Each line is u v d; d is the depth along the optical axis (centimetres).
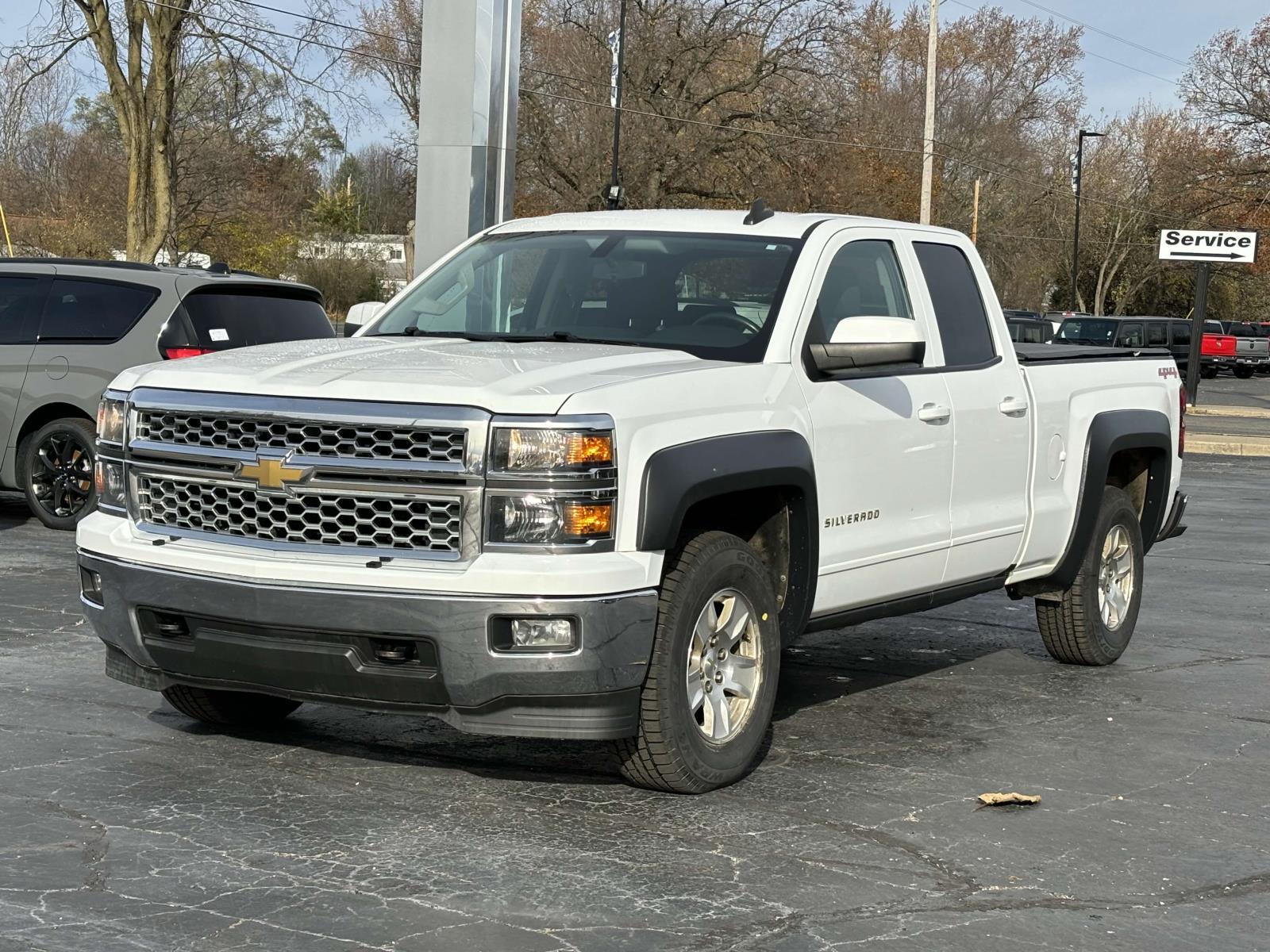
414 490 470
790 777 557
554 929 400
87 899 412
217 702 582
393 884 430
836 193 5128
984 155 6962
